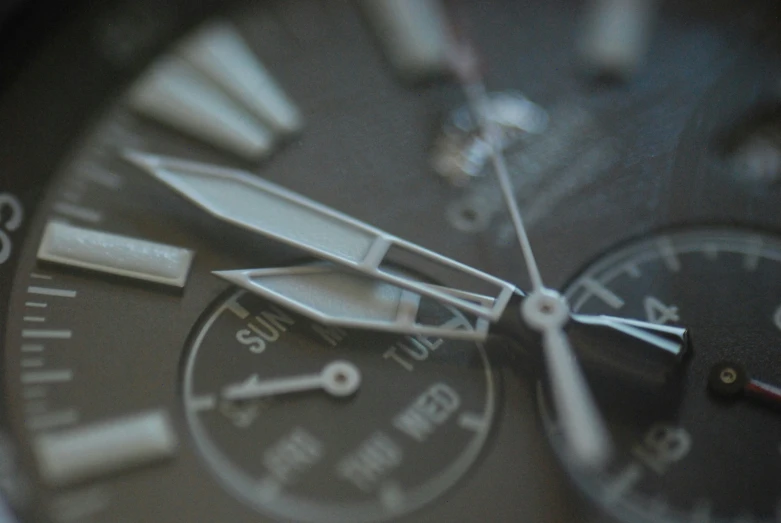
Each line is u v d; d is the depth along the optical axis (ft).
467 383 0.16
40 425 0.17
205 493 0.16
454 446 0.16
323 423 0.16
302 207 0.17
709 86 0.18
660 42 0.19
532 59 0.19
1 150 0.19
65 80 0.19
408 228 0.18
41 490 0.16
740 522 0.16
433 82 0.19
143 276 0.17
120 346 0.17
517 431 0.16
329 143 0.18
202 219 0.18
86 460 0.16
